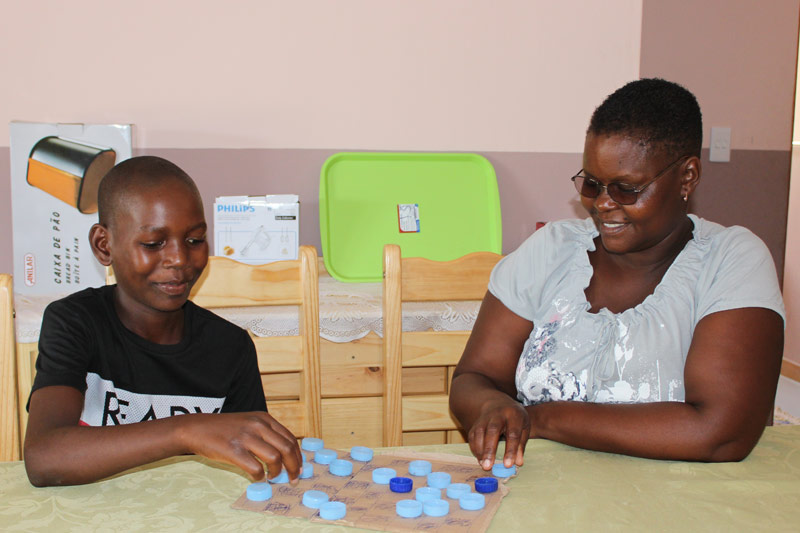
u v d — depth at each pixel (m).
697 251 1.08
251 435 0.79
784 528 0.75
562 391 1.09
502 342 1.17
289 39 2.18
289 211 1.93
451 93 2.28
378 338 1.78
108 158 1.92
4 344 1.16
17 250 1.90
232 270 1.36
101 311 1.07
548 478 0.87
